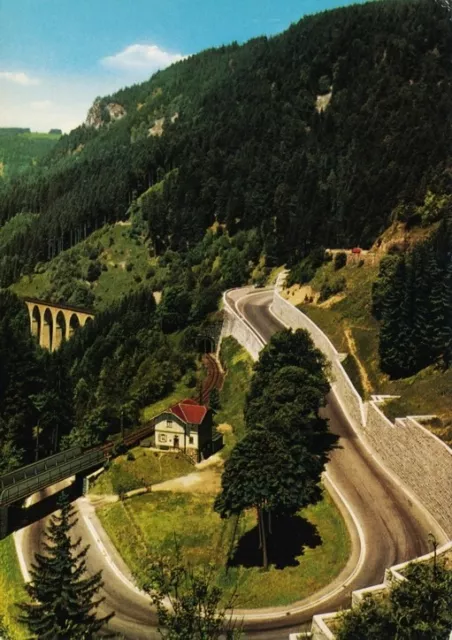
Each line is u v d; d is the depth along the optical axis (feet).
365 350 343.26
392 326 307.17
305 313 424.46
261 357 323.16
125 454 322.14
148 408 409.90
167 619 121.90
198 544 238.07
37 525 278.87
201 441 312.50
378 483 248.52
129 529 255.91
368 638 134.72
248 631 181.27
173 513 262.88
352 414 307.37
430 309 293.43
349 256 461.78
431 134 604.08
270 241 640.17
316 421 284.41
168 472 299.38
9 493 279.69
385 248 441.27
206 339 499.10
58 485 322.14
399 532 215.51
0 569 251.39
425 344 294.25
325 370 346.54
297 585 200.23
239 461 216.95
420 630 126.00
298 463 220.43
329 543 217.36
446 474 213.46
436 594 130.31
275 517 235.61
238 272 631.97
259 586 203.92
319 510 235.20
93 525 268.62
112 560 241.55
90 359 549.54
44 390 388.98
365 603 142.20
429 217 433.48
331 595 191.93
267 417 266.16
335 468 261.44
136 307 633.61
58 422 384.27
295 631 179.01
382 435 268.00
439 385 270.87
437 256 306.14
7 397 377.09
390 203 510.99
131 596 215.92
